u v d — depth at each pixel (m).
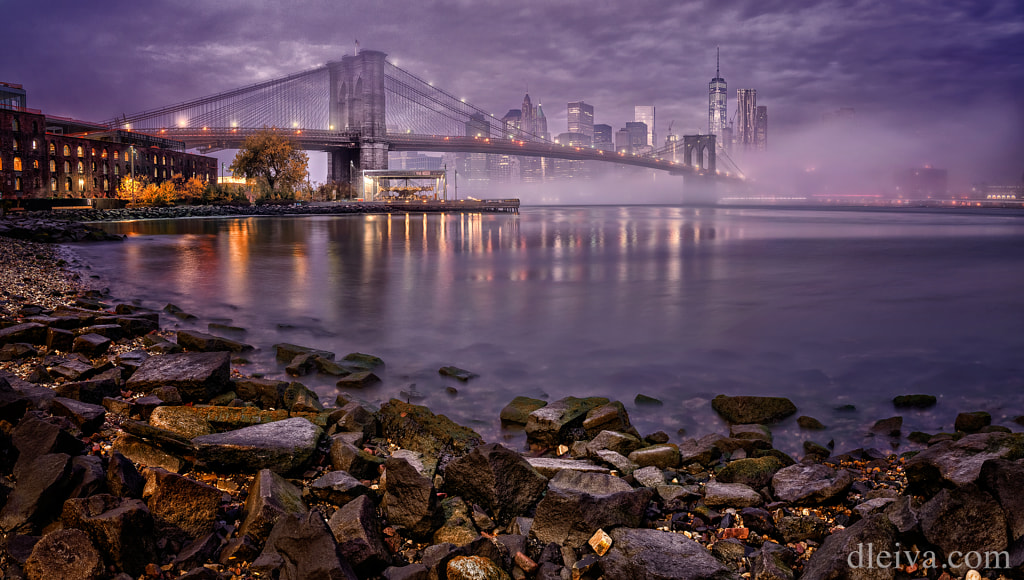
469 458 5.18
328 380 9.80
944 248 44.16
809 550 4.61
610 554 4.20
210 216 82.06
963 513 4.15
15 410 5.88
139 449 5.55
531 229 66.94
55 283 18.70
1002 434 5.73
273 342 12.61
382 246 40.28
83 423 6.27
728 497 5.35
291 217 89.56
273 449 5.50
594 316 16.34
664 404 9.24
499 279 24.09
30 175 74.75
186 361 8.16
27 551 3.96
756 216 126.56
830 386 10.30
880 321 16.14
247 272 25.12
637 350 12.67
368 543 4.04
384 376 10.38
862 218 117.31
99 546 3.92
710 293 20.92
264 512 4.37
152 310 15.83
